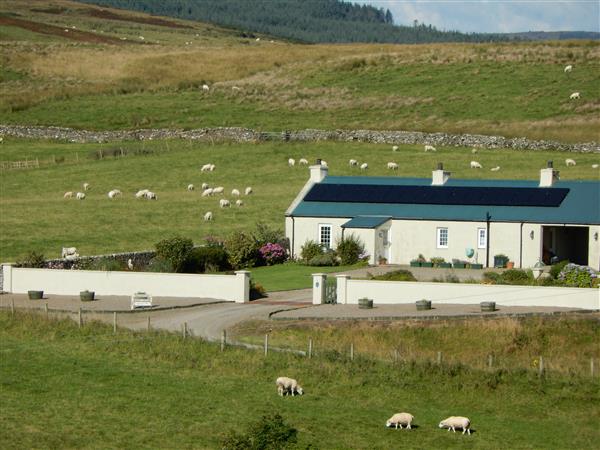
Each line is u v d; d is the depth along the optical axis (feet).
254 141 404.16
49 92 494.18
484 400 153.28
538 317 185.68
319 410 145.59
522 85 455.63
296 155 383.45
